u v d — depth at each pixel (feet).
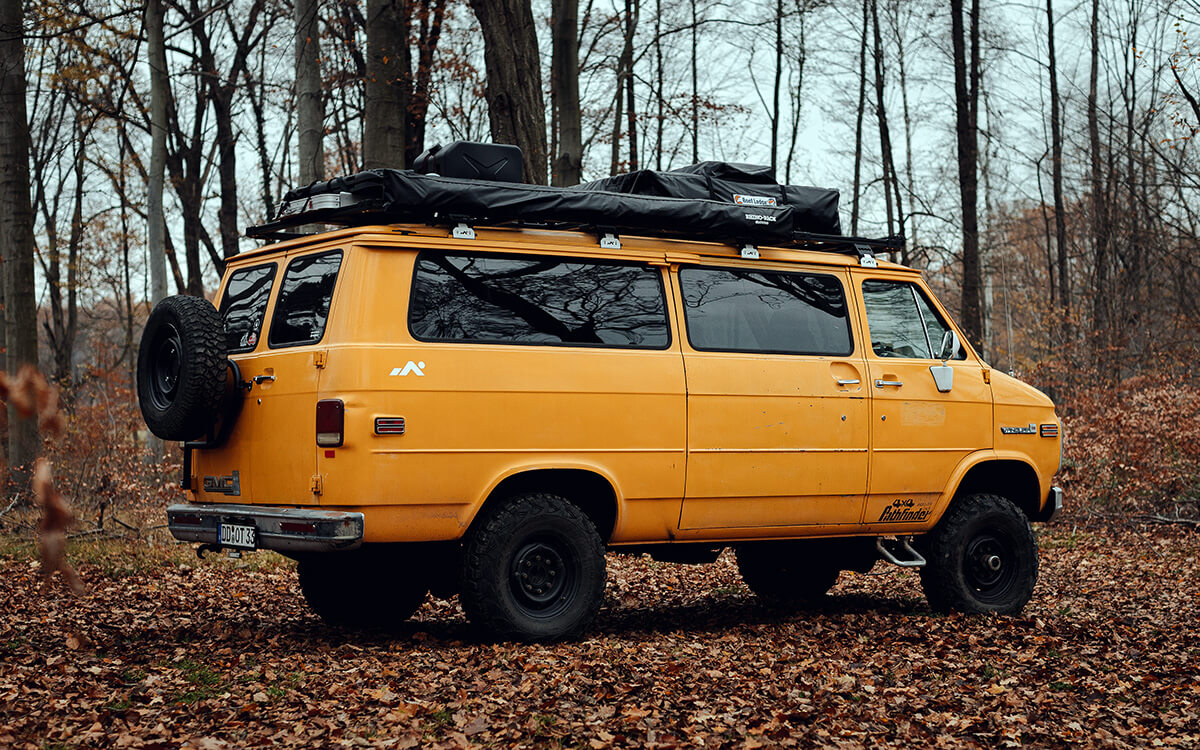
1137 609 29.12
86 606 27.20
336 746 14.79
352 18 72.43
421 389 20.33
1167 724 17.47
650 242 23.57
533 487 22.12
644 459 22.56
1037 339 92.12
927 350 26.89
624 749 15.06
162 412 21.54
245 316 22.65
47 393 10.10
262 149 87.30
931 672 20.26
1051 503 28.32
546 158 44.70
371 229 20.68
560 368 21.71
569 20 49.49
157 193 59.57
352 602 24.82
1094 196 88.33
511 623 21.01
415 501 20.26
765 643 22.82
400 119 45.27
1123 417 50.72
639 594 30.81
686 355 23.24
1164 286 80.23
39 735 15.02
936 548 26.73
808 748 15.44
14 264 50.37
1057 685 19.65
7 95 50.37
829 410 24.82
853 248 26.68
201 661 20.04
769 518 24.31
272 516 20.25
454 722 16.07
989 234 127.95
